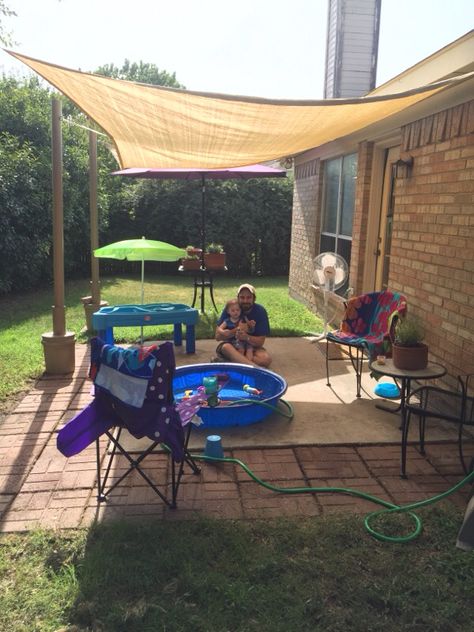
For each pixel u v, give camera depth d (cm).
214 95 387
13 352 712
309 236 1054
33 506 346
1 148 1169
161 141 591
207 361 682
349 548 300
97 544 303
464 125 483
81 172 1381
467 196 478
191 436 450
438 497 345
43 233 1294
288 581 272
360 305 586
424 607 254
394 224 636
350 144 801
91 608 254
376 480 381
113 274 1650
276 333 821
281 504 348
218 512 338
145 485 372
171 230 1648
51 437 452
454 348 502
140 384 308
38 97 1380
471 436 452
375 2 991
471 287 472
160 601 260
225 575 278
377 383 594
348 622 247
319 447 434
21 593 268
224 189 1625
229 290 1361
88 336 809
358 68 1013
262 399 506
